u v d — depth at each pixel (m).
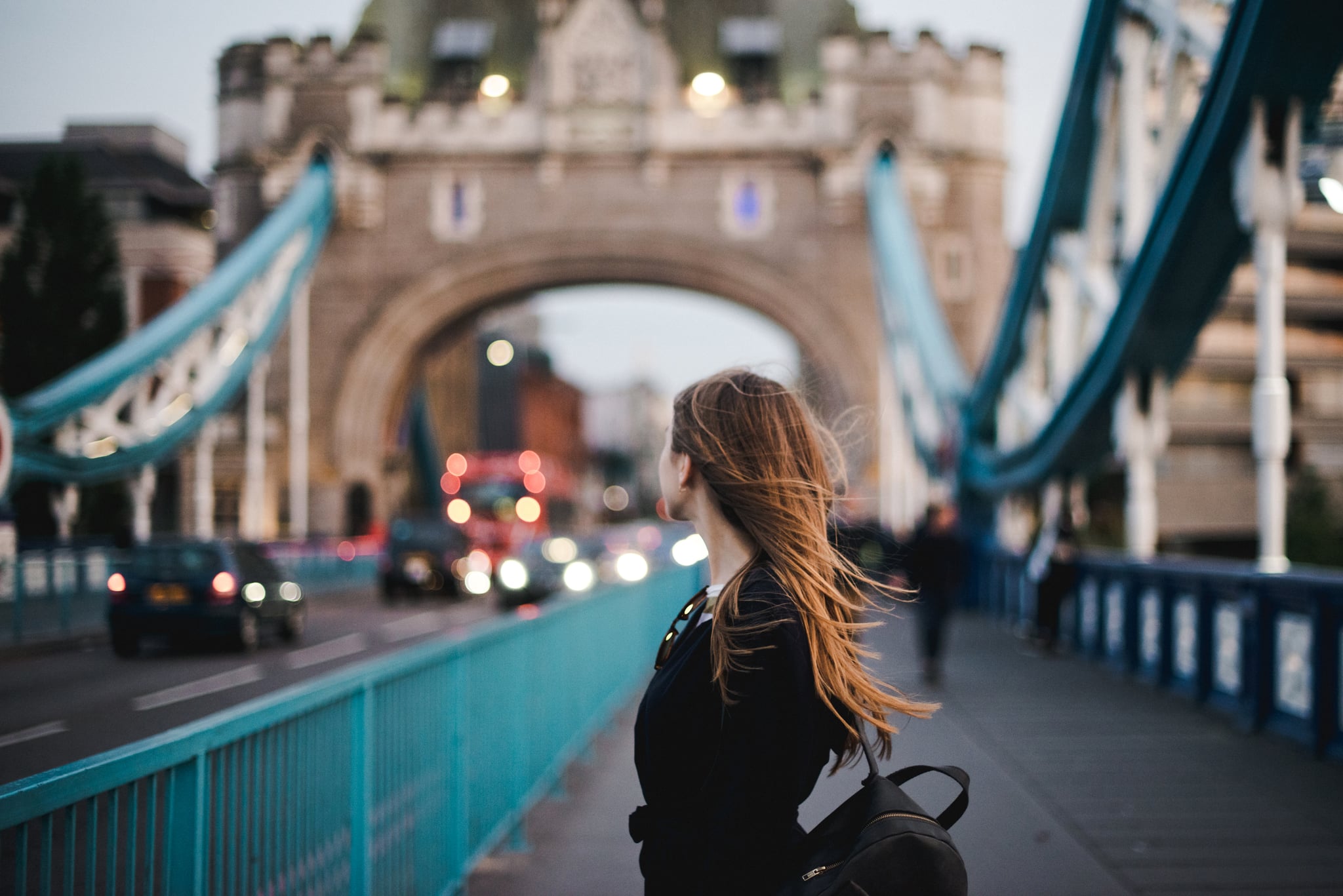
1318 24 8.21
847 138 39.69
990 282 39.84
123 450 25.31
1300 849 5.62
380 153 39.81
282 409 39.22
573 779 7.65
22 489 25.25
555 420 101.56
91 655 15.59
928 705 1.89
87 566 18.34
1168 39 11.18
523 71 42.06
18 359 24.73
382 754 4.07
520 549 23.77
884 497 37.88
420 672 4.54
